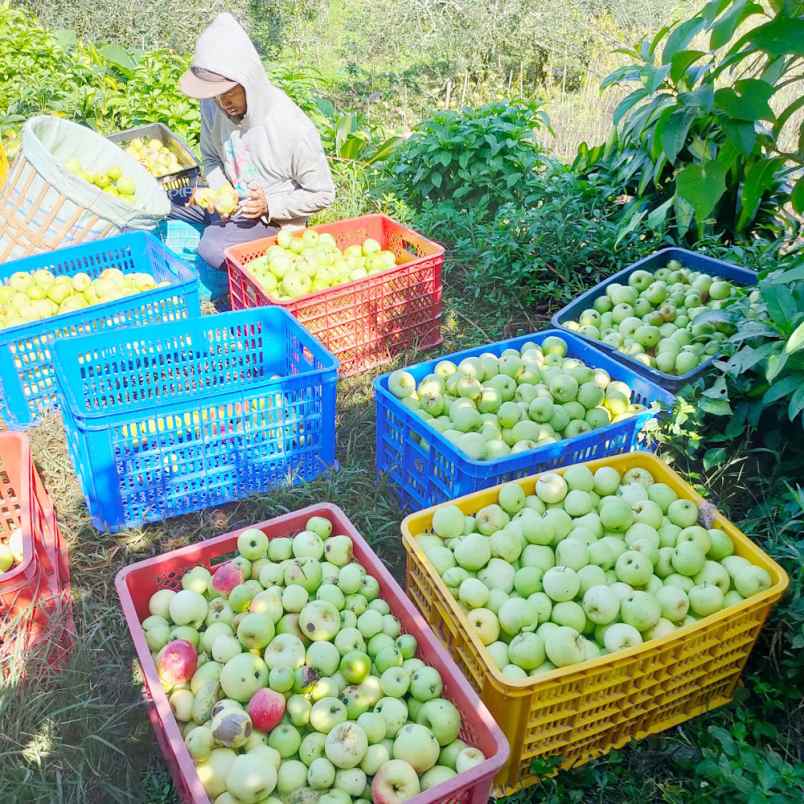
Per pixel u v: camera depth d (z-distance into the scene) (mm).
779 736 2922
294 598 2889
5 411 4375
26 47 8859
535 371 3896
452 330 5477
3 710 2738
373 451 4324
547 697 2533
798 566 3209
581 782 2758
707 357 4164
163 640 2824
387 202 6863
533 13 13492
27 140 4852
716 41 2928
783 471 3867
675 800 2664
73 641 3074
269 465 3961
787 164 6438
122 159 5660
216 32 4895
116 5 12805
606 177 6344
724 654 2930
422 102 12508
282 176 5355
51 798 2541
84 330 4418
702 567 2979
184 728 2619
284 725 2551
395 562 3684
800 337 3027
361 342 4883
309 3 14859
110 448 3508
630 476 3381
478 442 3482
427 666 2697
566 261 5727
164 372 4262
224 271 5707
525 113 7375
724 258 5445
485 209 6754
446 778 2393
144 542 3703
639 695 2771
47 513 3449
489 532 3086
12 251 5145
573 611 2797
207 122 5531
